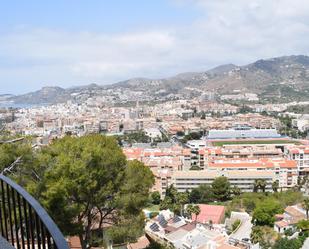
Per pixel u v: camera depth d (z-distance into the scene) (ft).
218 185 254.68
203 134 536.83
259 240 160.45
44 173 47.93
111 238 54.65
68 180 45.73
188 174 277.03
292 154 335.67
